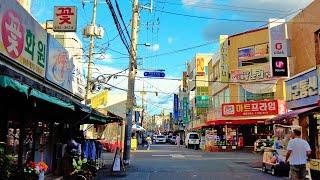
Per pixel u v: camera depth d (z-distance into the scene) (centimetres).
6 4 1131
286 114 2123
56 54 1683
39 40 1454
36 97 840
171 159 2875
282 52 2709
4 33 1120
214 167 2225
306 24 2527
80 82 2348
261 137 4209
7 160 896
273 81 3956
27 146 1385
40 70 1463
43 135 1563
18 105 1136
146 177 1747
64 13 1933
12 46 1179
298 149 1163
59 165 1556
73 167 1455
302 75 2350
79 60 2558
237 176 1797
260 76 4053
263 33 4059
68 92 1930
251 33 4159
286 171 1836
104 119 1816
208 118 5131
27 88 771
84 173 1472
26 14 1305
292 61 2708
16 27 1212
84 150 1745
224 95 4656
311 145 2164
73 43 2738
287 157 1176
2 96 966
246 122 4062
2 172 875
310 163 1636
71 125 1723
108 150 3850
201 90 6450
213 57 5256
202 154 3553
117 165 1864
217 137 4291
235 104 4191
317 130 2139
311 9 2467
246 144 4334
